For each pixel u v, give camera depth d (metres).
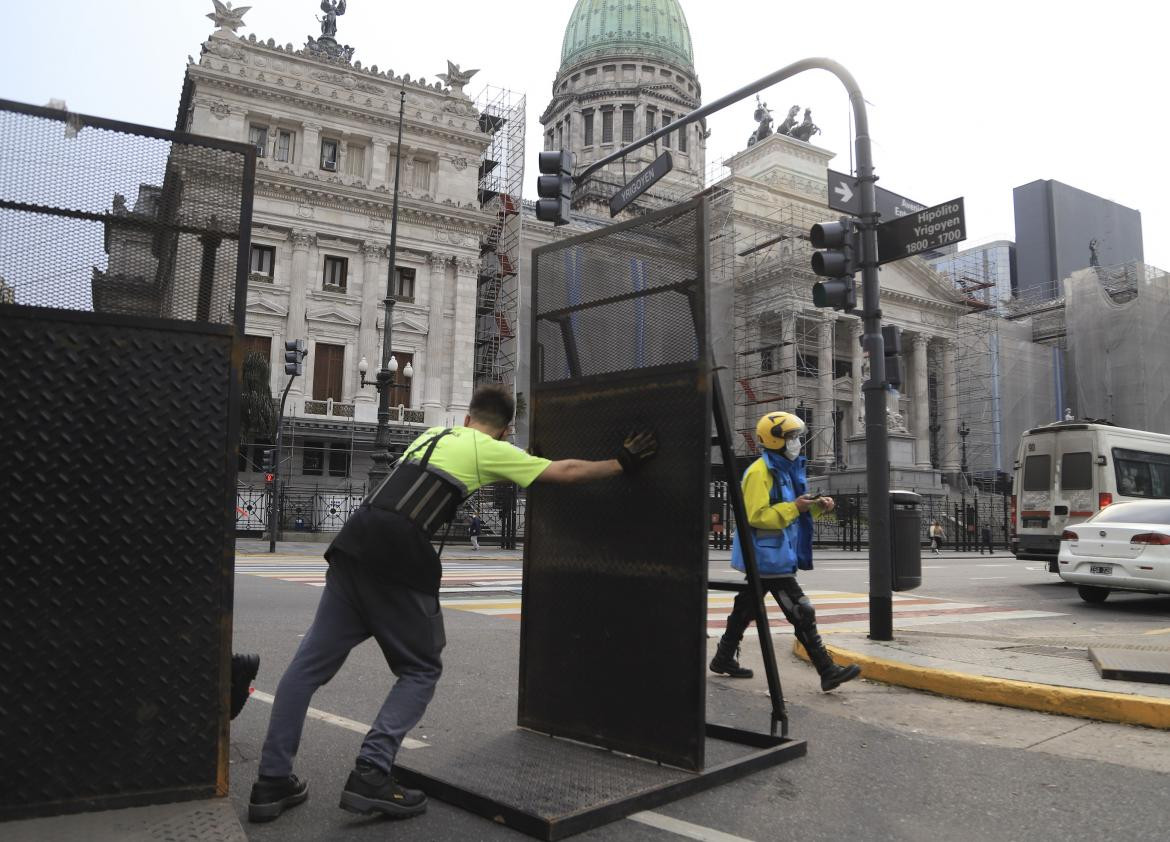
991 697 5.15
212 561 2.98
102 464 2.82
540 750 3.80
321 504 36.50
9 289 2.78
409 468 3.20
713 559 21.36
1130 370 54.44
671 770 3.50
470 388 43.53
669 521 3.62
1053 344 68.81
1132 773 3.76
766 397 56.09
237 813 3.05
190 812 2.80
